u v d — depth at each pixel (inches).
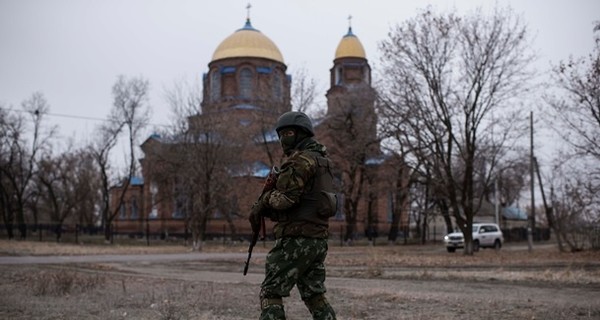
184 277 580.1
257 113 1728.6
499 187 1897.1
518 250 1369.3
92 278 480.1
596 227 1210.0
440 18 1103.6
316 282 187.5
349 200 1737.2
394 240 1931.6
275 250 181.0
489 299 367.2
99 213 3157.0
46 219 3203.7
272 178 184.5
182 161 1577.3
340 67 2373.3
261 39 2187.5
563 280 523.8
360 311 309.4
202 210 1344.7
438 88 1110.4
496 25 1574.8
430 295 390.0
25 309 315.6
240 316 293.6
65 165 2449.6
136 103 1971.0
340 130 1704.0
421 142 1125.7
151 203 2202.3
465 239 1128.8
